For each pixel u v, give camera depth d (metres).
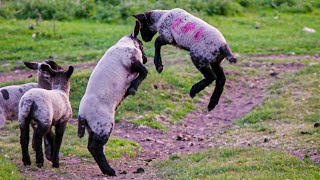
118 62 27.11
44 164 29.42
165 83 48.22
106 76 26.89
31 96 27.69
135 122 40.16
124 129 39.25
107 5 83.69
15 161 29.66
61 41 66.88
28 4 81.38
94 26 75.50
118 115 41.66
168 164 29.39
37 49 63.16
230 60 24.91
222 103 46.66
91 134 27.00
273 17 84.69
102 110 26.69
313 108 40.78
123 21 78.31
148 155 32.97
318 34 74.44
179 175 26.11
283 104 42.34
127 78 27.27
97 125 26.64
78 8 81.75
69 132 37.25
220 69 26.64
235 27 77.56
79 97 44.88
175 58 58.31
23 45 64.31
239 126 38.62
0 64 57.25
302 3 90.94
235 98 48.00
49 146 30.06
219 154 30.06
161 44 26.91
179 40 25.98
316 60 58.84
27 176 26.62
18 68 55.59
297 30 77.44
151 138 37.00
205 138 36.59
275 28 78.56
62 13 80.25
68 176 27.23
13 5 82.38
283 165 26.53
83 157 31.53
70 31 71.50
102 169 27.28
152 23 27.33
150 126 39.72
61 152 31.95
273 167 26.11
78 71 50.28
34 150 29.36
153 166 29.62
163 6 79.44
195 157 30.05
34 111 27.50
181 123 41.28
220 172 25.95
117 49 27.34
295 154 29.02
